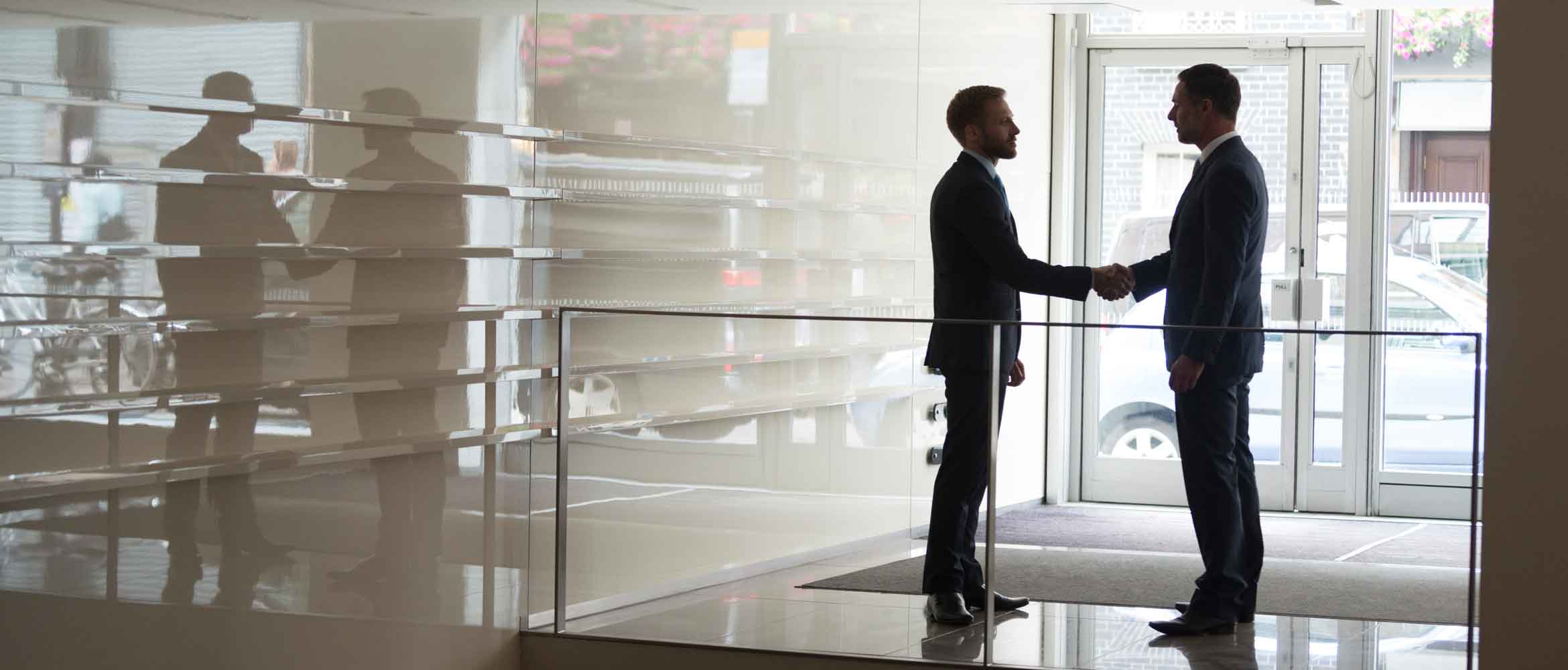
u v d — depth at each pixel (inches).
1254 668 158.1
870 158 249.9
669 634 174.4
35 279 126.6
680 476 174.2
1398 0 267.3
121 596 134.3
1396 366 154.0
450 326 168.9
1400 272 304.2
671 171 204.1
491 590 175.5
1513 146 134.3
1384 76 301.4
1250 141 312.0
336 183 153.9
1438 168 301.1
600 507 177.0
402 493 163.0
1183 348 161.0
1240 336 158.9
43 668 127.9
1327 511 156.3
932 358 166.9
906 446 167.2
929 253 265.9
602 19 191.3
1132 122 317.7
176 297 139.3
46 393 127.8
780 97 227.8
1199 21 312.8
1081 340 168.1
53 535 128.4
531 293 179.9
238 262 145.0
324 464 153.4
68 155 129.2
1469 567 151.9
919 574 165.9
